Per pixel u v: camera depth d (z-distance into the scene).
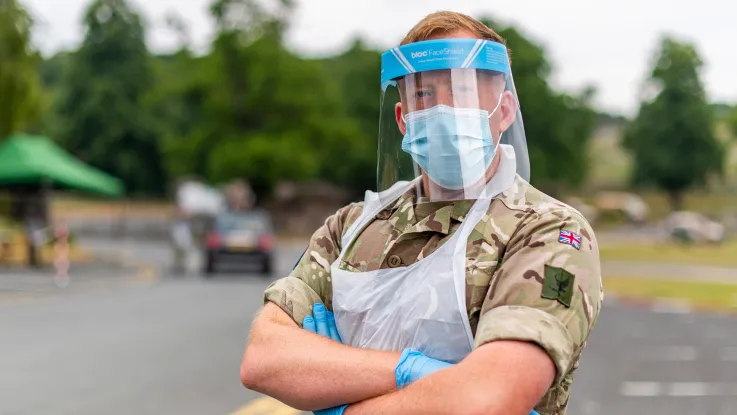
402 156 1.69
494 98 1.62
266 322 1.67
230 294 16.05
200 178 53.00
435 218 1.55
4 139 26.50
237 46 50.31
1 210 24.78
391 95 1.70
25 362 8.16
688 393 7.73
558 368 1.36
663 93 83.81
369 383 1.47
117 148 73.31
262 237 21.72
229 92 51.47
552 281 1.41
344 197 61.69
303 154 50.31
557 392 1.49
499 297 1.43
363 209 1.74
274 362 1.57
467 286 1.47
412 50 1.62
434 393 1.37
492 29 1.71
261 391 1.60
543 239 1.46
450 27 1.66
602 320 15.02
